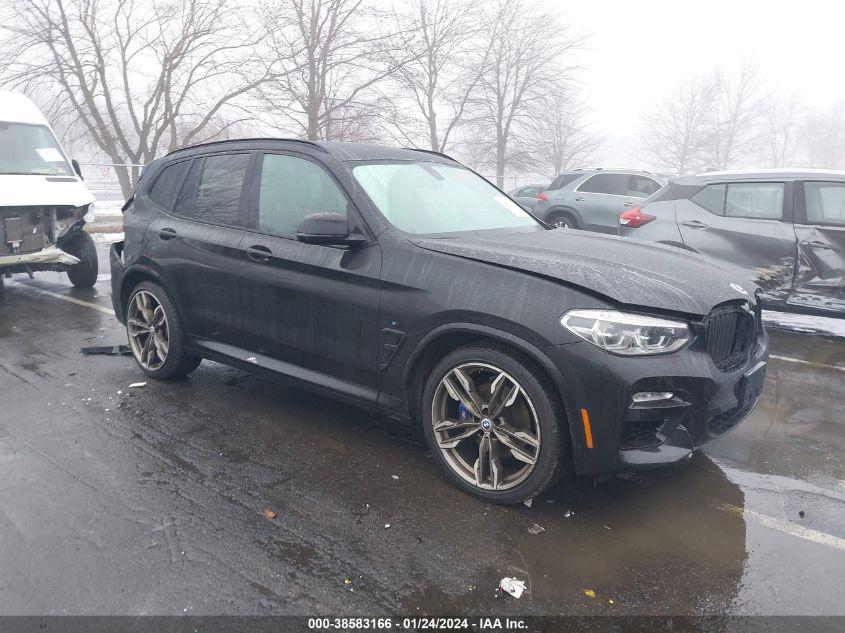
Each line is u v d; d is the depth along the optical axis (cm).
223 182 423
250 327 394
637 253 348
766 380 511
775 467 356
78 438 372
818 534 288
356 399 350
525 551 269
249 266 386
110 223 1883
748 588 249
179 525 283
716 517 300
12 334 611
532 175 3095
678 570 259
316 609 232
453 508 302
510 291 291
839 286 591
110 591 239
